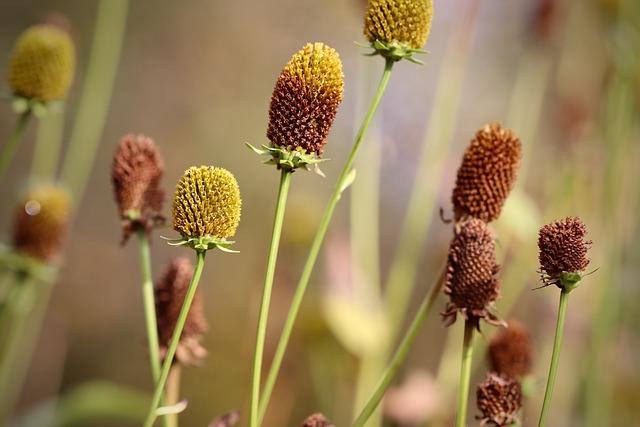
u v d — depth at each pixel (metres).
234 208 0.64
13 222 0.86
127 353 1.86
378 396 0.66
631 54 1.00
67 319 1.79
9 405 1.13
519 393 0.66
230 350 1.76
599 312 0.91
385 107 1.47
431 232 1.43
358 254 1.06
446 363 0.94
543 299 1.10
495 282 0.65
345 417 1.06
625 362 1.14
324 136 0.65
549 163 1.22
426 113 1.49
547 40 1.16
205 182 0.64
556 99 1.25
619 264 0.96
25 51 0.82
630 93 1.00
